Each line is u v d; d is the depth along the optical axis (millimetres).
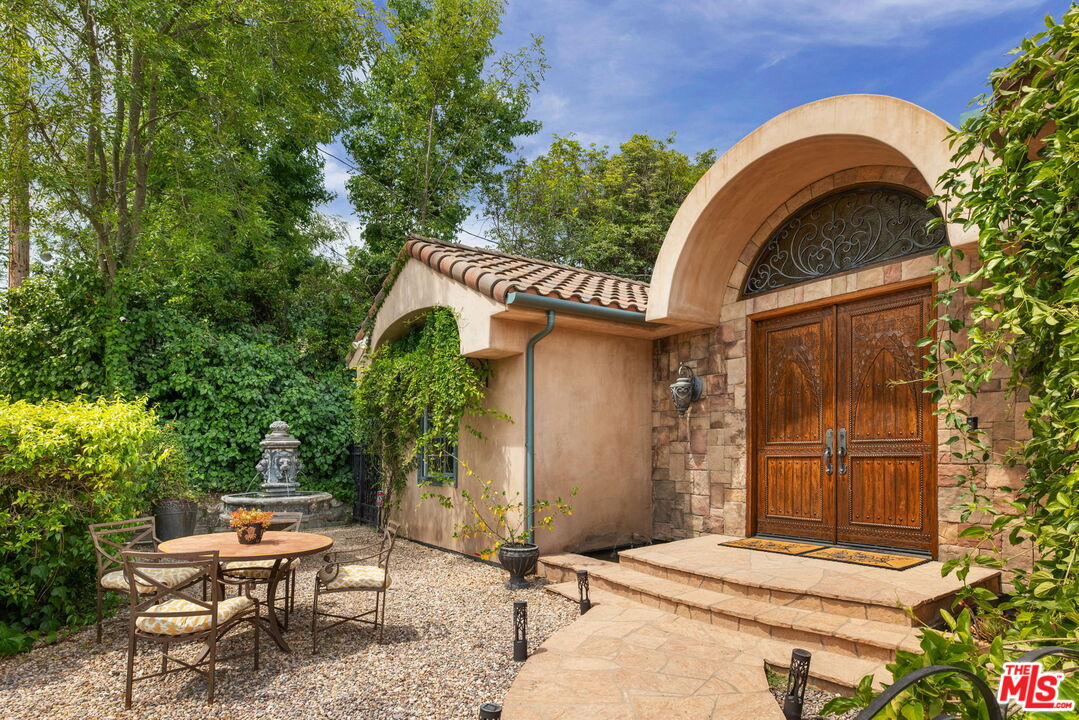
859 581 5246
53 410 5828
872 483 6527
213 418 11648
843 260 6941
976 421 5527
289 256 15758
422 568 7953
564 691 3957
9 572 5211
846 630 4465
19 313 10125
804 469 7195
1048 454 2854
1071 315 2627
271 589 5113
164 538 8719
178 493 9086
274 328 15180
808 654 3670
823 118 6090
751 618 4926
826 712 1812
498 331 7477
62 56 9578
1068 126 2855
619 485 8531
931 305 6102
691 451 8367
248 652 4996
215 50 10680
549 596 6559
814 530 7035
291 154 15617
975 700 1467
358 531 11398
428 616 5914
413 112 19094
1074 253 2867
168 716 3900
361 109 19125
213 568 4172
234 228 13781
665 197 22203
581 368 8281
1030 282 3072
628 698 3842
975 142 3564
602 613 5605
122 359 10484
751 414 7711
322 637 5359
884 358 6496
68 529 5668
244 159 12203
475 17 17844
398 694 4176
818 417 7090
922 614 4559
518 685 4055
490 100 19391
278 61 11852
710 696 3863
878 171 6500
